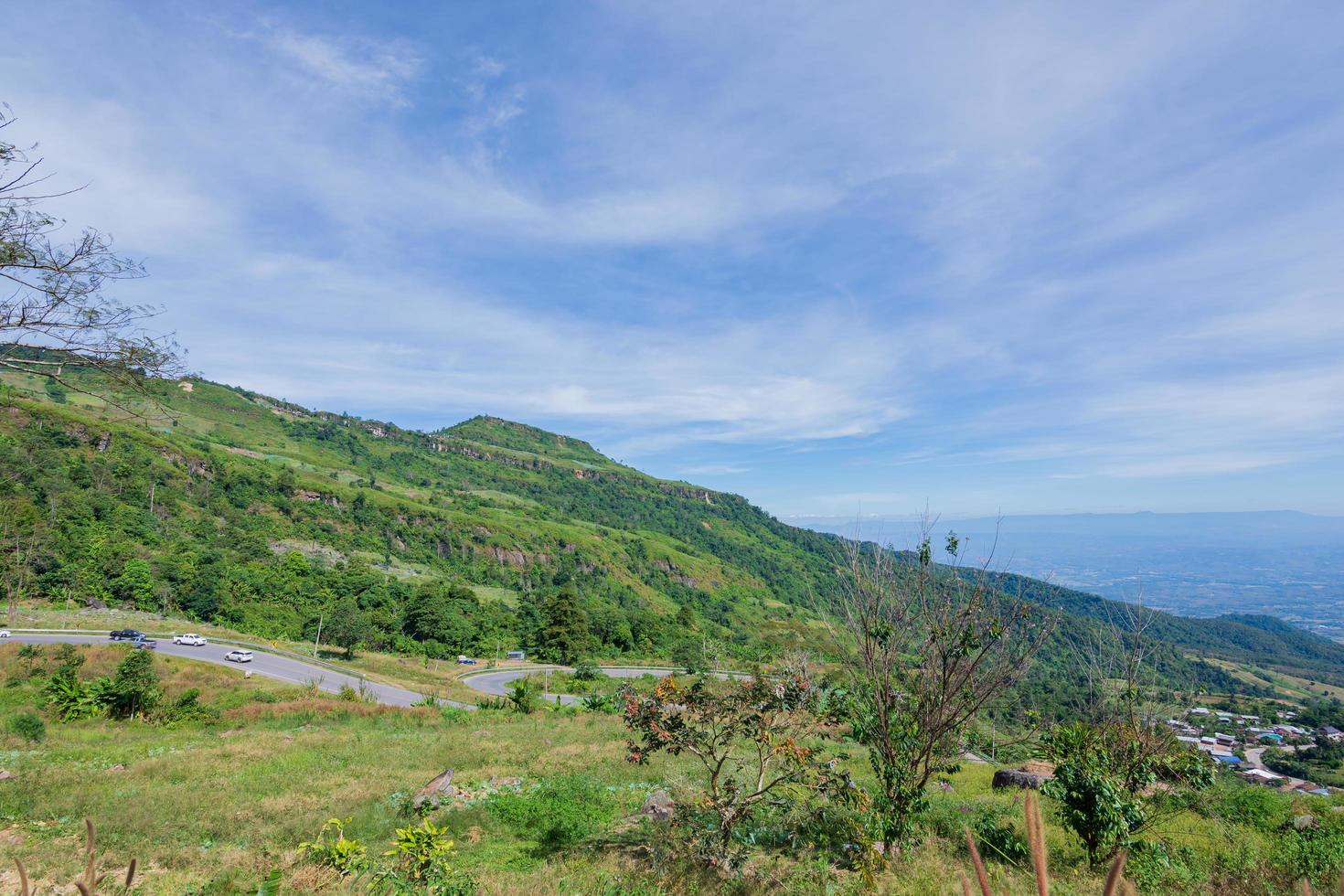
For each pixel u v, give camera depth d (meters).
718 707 9.79
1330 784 35.41
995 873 8.19
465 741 22.05
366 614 77.12
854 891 8.03
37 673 35.12
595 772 17.06
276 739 22.42
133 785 14.09
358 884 8.58
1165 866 8.70
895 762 9.58
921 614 9.73
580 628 82.19
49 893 8.32
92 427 106.81
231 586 76.88
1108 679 10.59
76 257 7.32
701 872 8.92
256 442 193.00
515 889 8.41
